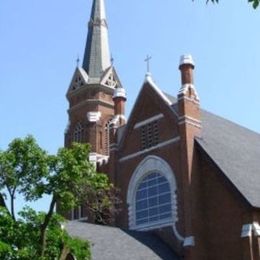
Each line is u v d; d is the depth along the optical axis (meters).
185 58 48.56
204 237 42.91
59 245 27.66
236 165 45.94
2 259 24.89
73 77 72.81
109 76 72.31
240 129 57.62
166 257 41.88
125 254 39.88
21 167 27.16
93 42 76.69
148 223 47.16
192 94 47.66
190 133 45.97
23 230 26.44
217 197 43.12
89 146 28.05
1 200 27.14
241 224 40.78
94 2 80.38
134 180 49.69
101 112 69.38
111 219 49.78
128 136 51.81
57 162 26.98
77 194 28.09
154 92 50.12
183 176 44.53
